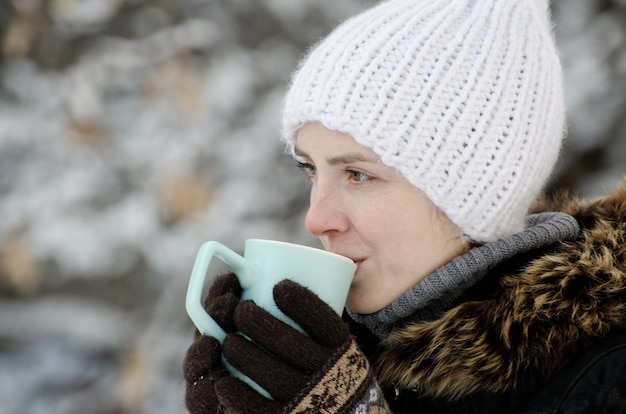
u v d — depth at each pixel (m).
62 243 8.23
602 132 7.01
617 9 7.56
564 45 7.53
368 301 2.47
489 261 2.37
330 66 2.45
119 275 8.20
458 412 2.31
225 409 2.23
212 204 7.97
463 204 2.40
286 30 8.70
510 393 2.25
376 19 2.53
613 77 7.22
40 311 8.25
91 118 8.52
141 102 8.52
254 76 8.45
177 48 8.57
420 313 2.50
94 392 7.60
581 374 2.15
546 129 2.52
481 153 2.40
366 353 2.67
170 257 7.89
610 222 2.45
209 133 8.23
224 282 2.44
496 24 2.50
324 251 2.28
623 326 2.26
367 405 2.15
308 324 2.16
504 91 2.45
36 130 8.83
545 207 2.93
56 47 9.01
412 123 2.37
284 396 2.10
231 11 8.75
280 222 7.87
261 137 8.16
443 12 2.51
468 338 2.27
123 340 7.96
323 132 2.45
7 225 8.43
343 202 2.46
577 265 2.29
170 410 7.09
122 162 8.38
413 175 2.37
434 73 2.41
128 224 8.09
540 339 2.22
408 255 2.43
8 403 7.49
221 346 2.25
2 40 9.17
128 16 8.92
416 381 2.33
